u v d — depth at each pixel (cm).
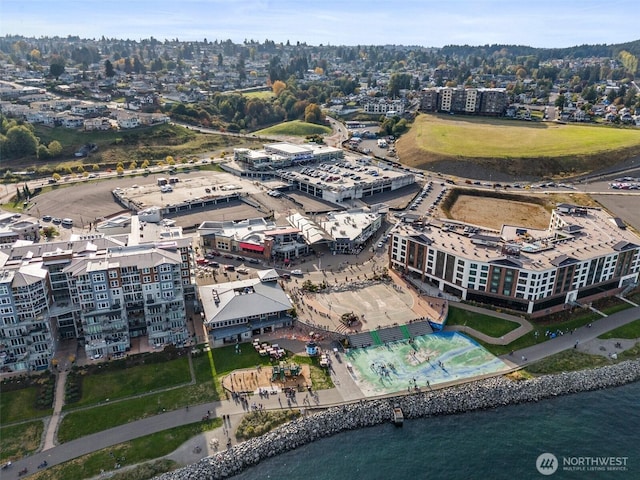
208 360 15500
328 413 13488
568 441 13000
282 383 14588
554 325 17462
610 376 15162
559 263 17575
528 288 17575
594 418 13762
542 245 19200
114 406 13650
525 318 17788
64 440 12581
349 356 15838
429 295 19125
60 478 11538
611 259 18875
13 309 14425
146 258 15762
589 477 11925
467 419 13700
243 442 12581
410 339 16675
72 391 14050
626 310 18488
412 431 13262
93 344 15400
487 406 14100
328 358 15700
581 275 18412
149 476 11606
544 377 15025
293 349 16100
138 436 12712
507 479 11894
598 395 14600
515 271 17562
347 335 16538
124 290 15588
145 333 16600
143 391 14200
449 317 17812
